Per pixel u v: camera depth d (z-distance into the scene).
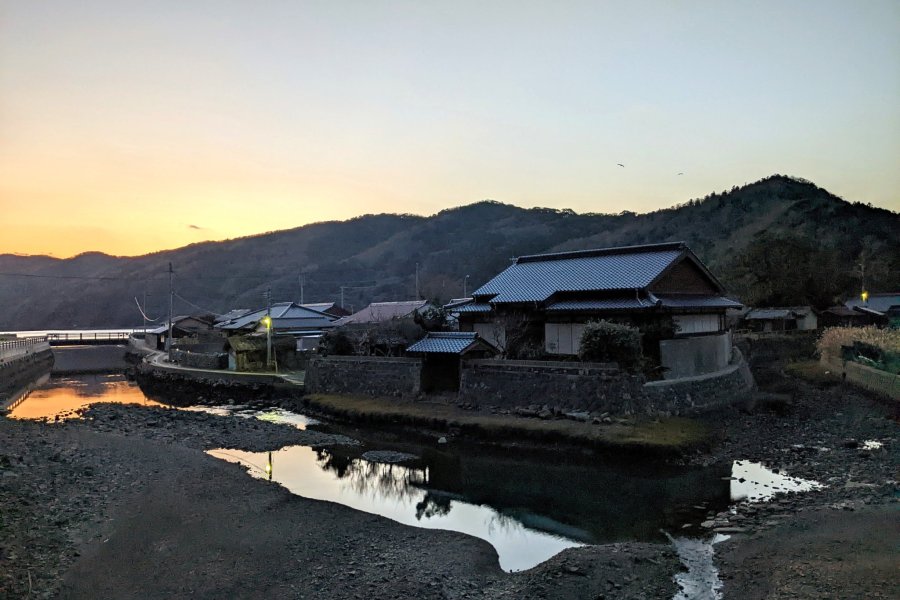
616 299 32.91
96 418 34.88
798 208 125.44
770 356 51.78
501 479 22.30
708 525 16.53
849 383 38.12
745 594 12.11
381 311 66.38
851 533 14.47
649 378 29.38
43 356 79.12
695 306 33.31
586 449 24.22
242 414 37.69
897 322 59.72
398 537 16.39
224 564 14.31
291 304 74.69
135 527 16.62
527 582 13.17
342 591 12.86
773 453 23.16
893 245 97.31
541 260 41.69
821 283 70.38
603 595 12.32
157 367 56.94
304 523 17.42
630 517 17.70
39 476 20.19
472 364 32.28
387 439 29.30
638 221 180.62
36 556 14.10
